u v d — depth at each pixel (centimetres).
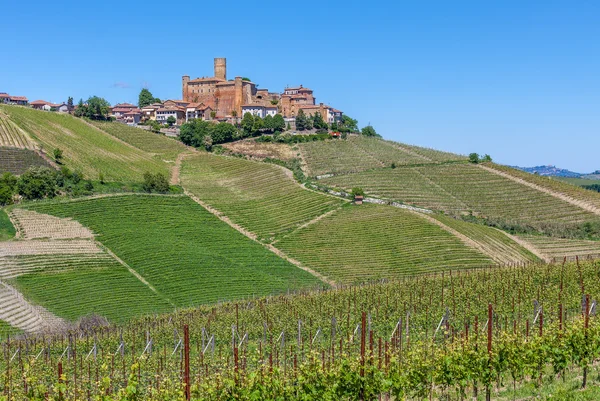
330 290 8688
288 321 6981
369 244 12500
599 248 12288
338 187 17000
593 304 4931
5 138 17712
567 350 3997
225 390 3516
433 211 15075
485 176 18550
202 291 9756
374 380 3650
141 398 3575
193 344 6775
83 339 6794
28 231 11831
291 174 18525
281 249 12669
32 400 3475
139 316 8388
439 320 6425
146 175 16325
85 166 17425
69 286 9506
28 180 14150
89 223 12731
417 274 10694
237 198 16450
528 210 15588
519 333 4181
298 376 3709
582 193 16912
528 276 7556
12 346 6512
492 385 4047
